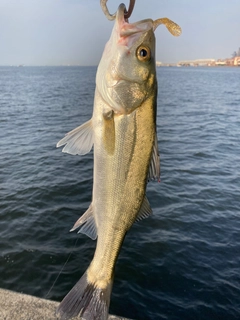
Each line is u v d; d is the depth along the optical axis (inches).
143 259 34.6
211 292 30.4
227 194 52.4
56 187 53.1
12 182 55.8
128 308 28.4
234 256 35.8
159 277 32.2
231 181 58.7
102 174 13.3
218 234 40.2
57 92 267.0
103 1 12.7
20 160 69.6
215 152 80.1
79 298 14.1
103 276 14.2
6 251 35.7
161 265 33.7
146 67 12.7
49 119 128.3
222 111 157.6
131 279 31.7
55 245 37.1
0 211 44.6
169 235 39.4
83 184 54.8
